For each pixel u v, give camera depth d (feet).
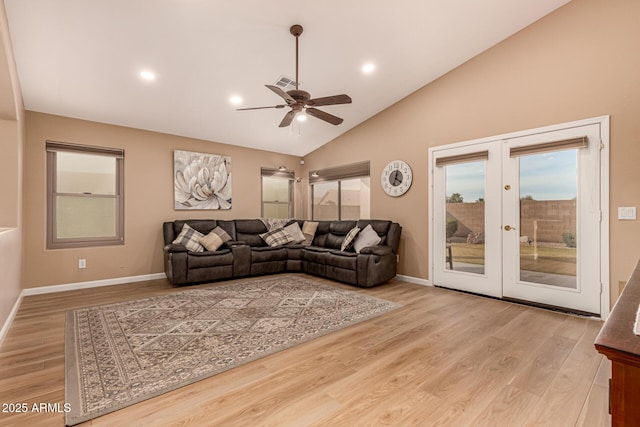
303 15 9.62
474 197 13.01
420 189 14.87
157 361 7.01
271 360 7.12
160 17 9.07
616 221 9.57
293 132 18.43
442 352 7.50
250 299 11.99
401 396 5.72
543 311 10.64
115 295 12.54
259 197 20.26
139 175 15.53
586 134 10.08
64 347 7.70
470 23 10.89
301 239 18.99
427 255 14.60
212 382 6.18
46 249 13.07
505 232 12.01
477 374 6.48
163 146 16.37
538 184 11.23
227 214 18.71
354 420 5.06
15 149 10.74
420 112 14.83
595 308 9.95
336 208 20.31
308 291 13.26
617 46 9.53
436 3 9.77
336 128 18.45
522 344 7.94
